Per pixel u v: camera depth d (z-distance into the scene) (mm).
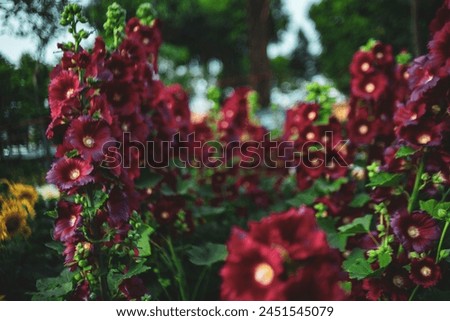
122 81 3607
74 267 3227
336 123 4879
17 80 4801
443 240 3375
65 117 3221
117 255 3344
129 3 7039
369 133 4688
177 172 4992
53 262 4238
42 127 4777
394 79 4805
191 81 21000
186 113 5309
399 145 3635
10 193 4316
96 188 3227
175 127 4867
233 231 1973
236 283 1913
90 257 3184
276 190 6230
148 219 4227
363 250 3758
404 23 17312
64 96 3258
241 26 34188
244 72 36812
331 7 23469
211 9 33406
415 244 3205
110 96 3557
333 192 4672
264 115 9930
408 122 3334
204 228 5234
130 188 3418
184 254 4645
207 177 6109
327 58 23781
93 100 3193
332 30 23109
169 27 31312
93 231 3188
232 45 36156
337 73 23250
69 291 3203
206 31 34344
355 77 4781
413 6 7273
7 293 3756
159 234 4391
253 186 5754
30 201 4309
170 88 5305
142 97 4113
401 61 5457
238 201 5762
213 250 4293
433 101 3348
